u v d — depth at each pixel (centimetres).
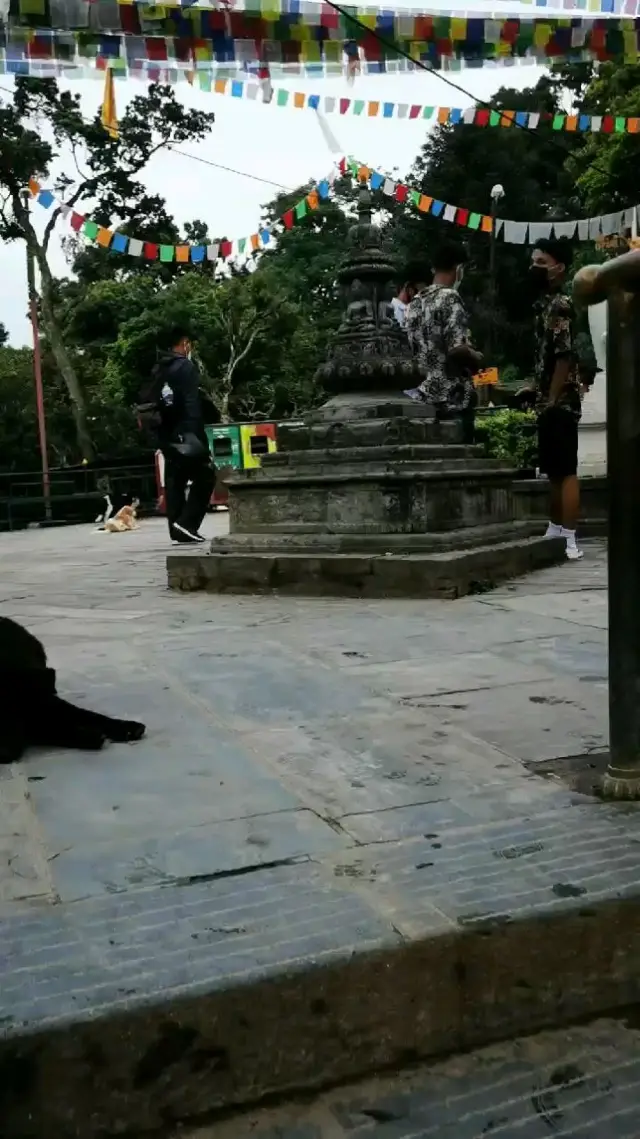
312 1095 162
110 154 2042
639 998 186
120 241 930
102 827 222
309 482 595
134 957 164
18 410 3278
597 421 1124
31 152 2020
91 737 283
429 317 741
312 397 3080
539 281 677
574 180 2786
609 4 614
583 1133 152
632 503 224
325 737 289
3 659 281
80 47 580
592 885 187
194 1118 156
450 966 172
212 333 2752
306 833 215
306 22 598
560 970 180
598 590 549
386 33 618
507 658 386
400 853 203
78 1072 149
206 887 189
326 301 4047
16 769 268
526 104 3638
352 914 177
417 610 505
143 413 922
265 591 588
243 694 343
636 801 229
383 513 574
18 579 736
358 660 392
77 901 185
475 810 226
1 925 175
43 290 2780
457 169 3666
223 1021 157
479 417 1197
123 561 848
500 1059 171
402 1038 169
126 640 455
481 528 616
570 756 264
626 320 216
